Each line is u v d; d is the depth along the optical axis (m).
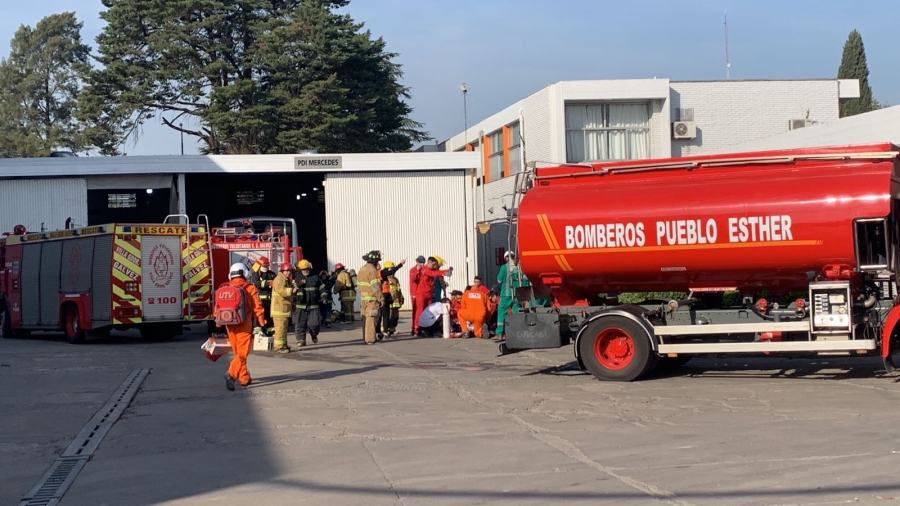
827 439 8.55
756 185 12.45
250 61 47.16
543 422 9.97
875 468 7.38
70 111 76.19
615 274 13.38
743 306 13.03
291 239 30.70
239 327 13.05
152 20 47.50
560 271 13.60
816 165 12.34
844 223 11.81
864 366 13.94
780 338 12.62
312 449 8.93
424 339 20.95
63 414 11.30
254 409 11.34
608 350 13.24
